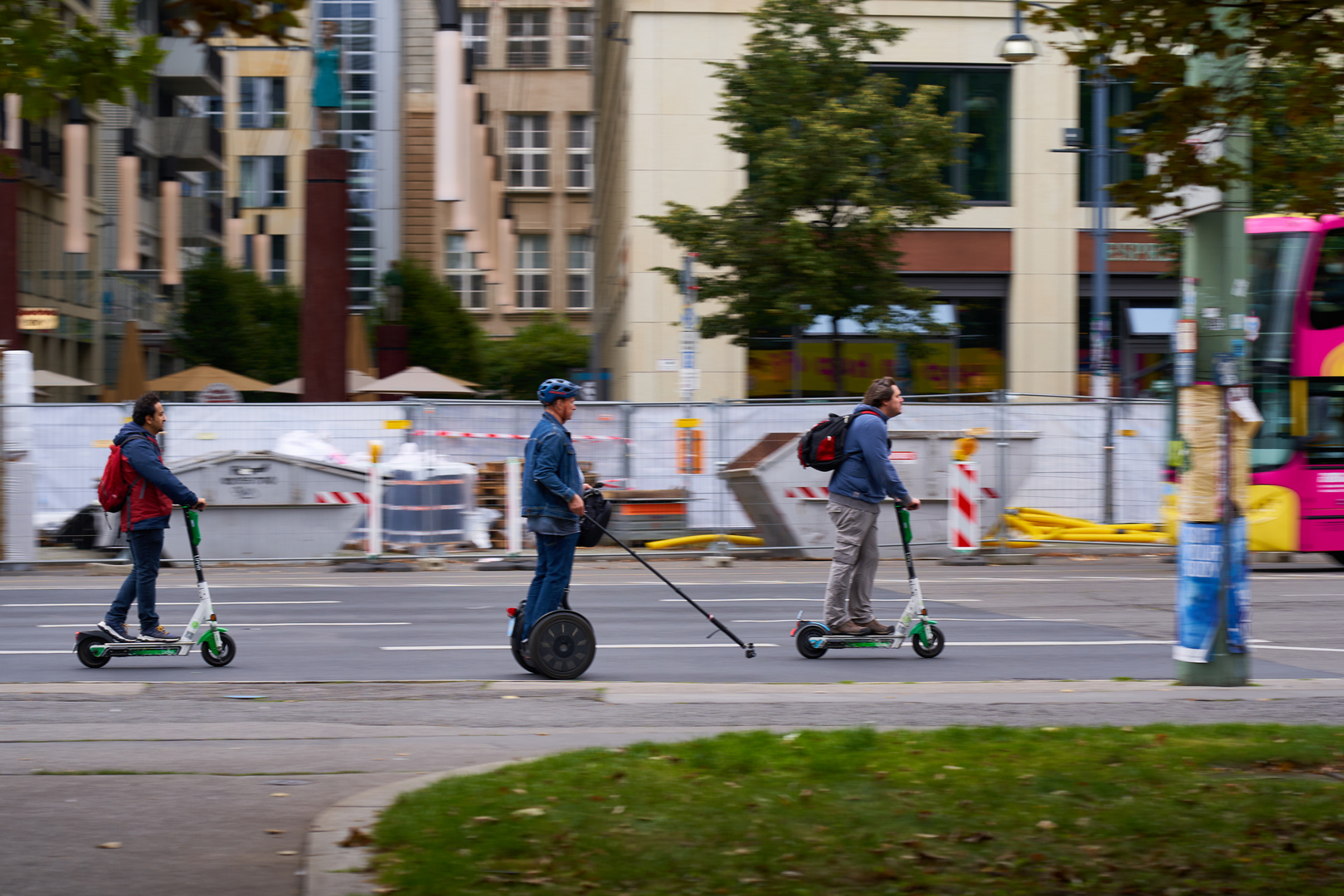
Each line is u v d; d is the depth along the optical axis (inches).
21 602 858.8
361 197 4119.1
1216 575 537.6
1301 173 458.6
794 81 1325.0
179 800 347.6
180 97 3282.5
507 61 4552.2
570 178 4564.5
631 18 1749.5
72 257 2598.4
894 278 1384.1
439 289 3115.2
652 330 1754.4
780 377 1753.2
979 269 1807.3
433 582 975.6
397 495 1100.5
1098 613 799.7
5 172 426.0
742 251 1346.0
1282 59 441.4
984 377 1814.7
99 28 385.7
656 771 362.0
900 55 1788.9
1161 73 446.6
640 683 551.8
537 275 4537.4
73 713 481.7
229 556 1096.2
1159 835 305.0
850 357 1774.1
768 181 1332.4
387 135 4111.7
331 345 1407.5
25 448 1073.5
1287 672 596.1
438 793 336.2
